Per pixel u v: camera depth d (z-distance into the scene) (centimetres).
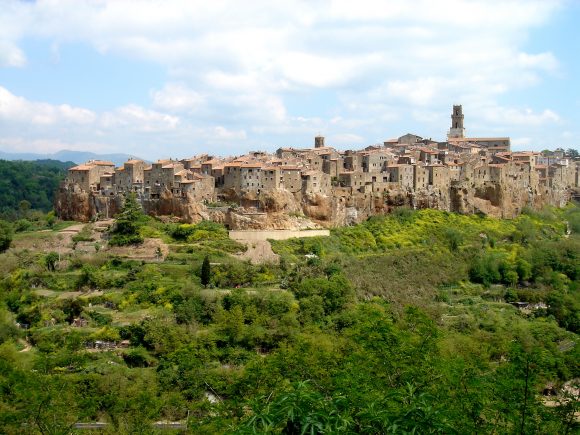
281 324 13200
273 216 19188
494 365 9275
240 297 14100
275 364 7562
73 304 13862
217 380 9756
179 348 11794
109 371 10688
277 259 17262
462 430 4119
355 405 4228
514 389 5003
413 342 6550
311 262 16988
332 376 6506
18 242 17950
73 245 17712
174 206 19000
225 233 18250
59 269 16025
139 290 14512
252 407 4344
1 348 11512
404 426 3778
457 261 19988
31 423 7375
